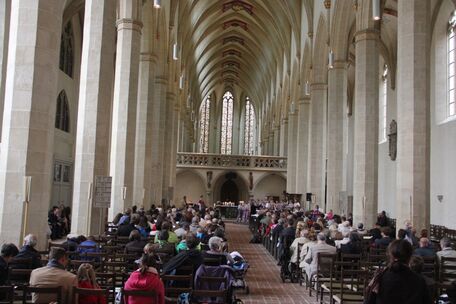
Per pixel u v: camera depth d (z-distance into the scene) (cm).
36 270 609
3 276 652
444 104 2491
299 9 3578
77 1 2552
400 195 1441
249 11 4641
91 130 1457
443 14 2475
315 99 3002
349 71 3997
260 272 1503
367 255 1070
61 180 2800
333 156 2480
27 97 1037
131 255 902
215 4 4366
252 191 4447
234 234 2841
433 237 2258
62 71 2752
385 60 3259
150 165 2483
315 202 2962
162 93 2986
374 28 2061
